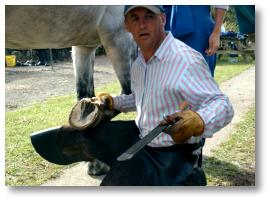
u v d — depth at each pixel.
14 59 13.16
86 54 3.04
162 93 1.87
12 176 3.15
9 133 4.43
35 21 2.29
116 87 8.13
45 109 5.85
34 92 7.83
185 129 1.64
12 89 8.20
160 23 1.93
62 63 14.33
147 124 1.96
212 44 2.77
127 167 1.93
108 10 2.67
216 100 1.79
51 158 2.37
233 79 8.80
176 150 1.92
